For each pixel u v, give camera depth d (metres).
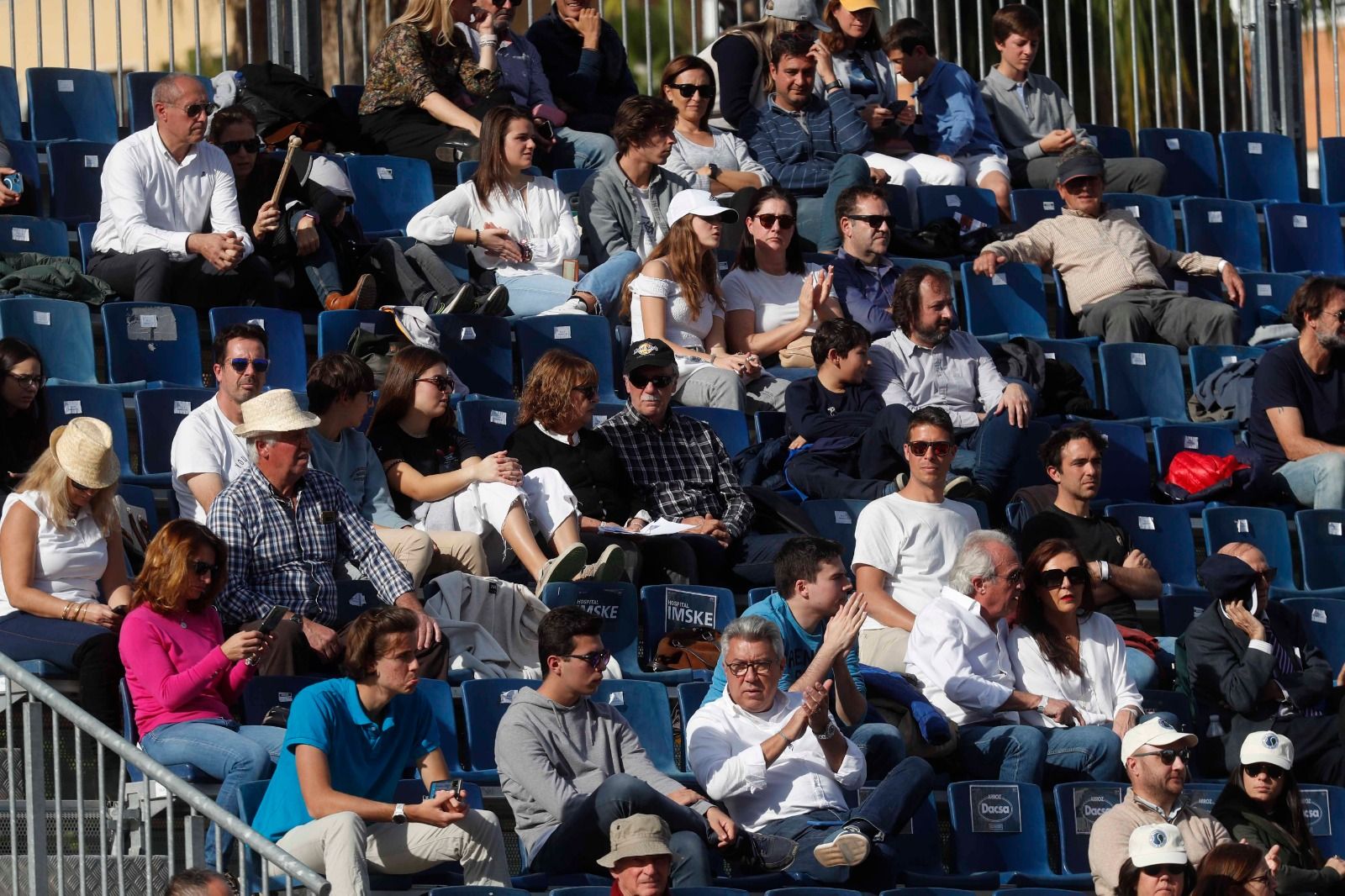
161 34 55.84
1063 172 43.47
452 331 36.16
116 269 35.62
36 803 23.02
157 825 24.62
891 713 28.69
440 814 22.92
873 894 25.86
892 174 46.31
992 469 35.31
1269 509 36.41
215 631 25.59
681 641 30.06
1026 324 42.41
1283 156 51.53
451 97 44.22
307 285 37.50
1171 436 38.44
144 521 29.09
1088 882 27.28
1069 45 52.31
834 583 28.27
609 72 48.00
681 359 37.31
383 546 28.41
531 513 31.06
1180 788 26.78
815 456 34.44
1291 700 31.39
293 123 42.69
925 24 49.28
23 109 54.78
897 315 37.44
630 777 24.27
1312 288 38.47
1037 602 29.89
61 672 25.98
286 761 23.28
